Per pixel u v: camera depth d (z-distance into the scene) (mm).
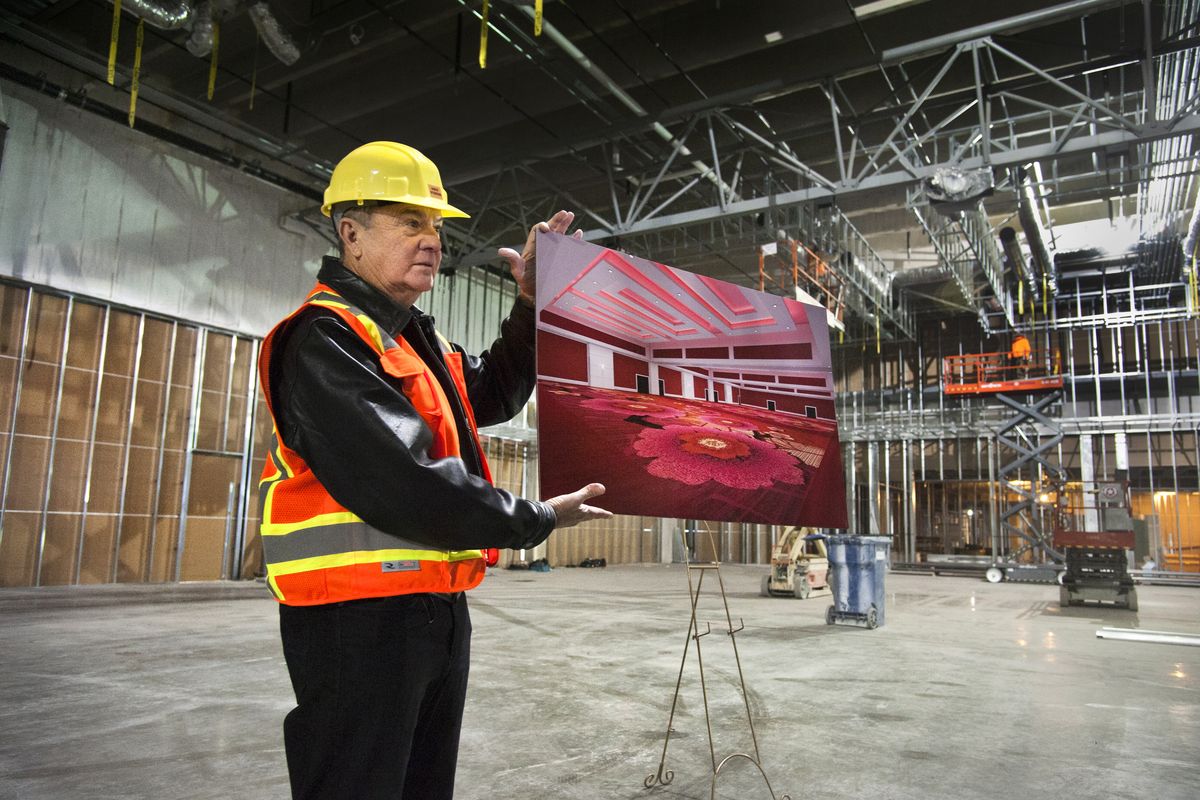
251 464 15945
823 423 2566
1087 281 25984
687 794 3332
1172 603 14195
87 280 13492
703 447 2240
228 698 4961
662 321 2271
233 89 14398
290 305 16812
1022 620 10617
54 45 12141
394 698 1190
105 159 13859
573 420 1985
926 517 27891
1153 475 23188
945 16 12484
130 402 14070
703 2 12219
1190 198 17484
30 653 6500
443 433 1334
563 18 12469
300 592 1194
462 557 1347
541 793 3307
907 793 3398
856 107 14953
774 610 11242
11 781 3371
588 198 19141
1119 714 4988
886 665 6645
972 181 12523
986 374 27188
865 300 24688
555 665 6324
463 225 19609
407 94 14258
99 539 13523
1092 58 13195
